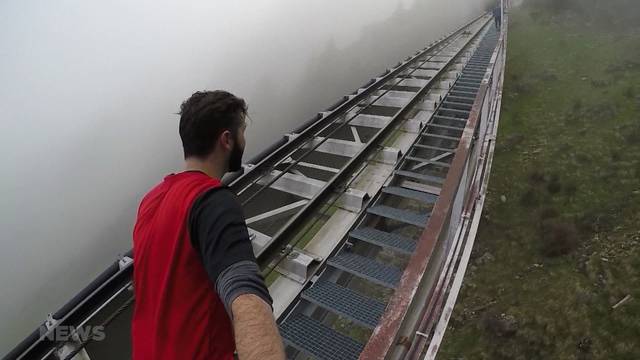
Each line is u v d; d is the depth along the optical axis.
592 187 8.93
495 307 7.65
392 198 5.83
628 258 6.93
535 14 21.41
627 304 6.31
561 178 9.55
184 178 1.20
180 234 1.05
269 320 0.89
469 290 8.28
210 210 1.04
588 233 7.94
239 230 1.04
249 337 0.83
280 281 4.11
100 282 3.97
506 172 10.57
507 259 8.47
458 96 9.28
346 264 4.12
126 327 4.15
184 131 1.24
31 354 3.35
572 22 18.53
